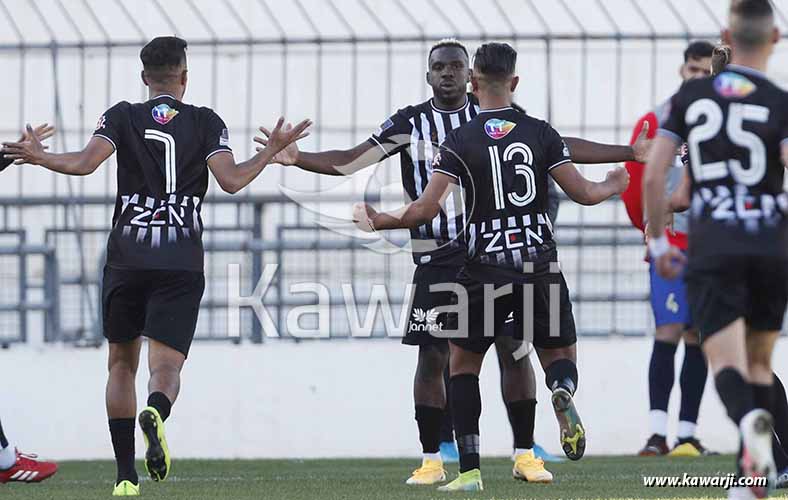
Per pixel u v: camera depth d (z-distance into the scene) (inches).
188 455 1434.5
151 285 847.7
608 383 1437.0
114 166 1510.8
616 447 1433.3
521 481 995.9
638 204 1262.3
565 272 1466.5
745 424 619.2
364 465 1285.7
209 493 901.2
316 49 1503.4
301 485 988.6
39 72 1519.4
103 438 1433.3
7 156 838.5
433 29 1498.5
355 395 1439.5
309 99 1504.7
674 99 679.7
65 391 1435.8
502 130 876.0
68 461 1375.5
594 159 1008.9
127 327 862.5
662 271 682.8
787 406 901.2
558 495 863.7
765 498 658.8
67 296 1465.3
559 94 1489.9
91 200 1470.2
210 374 1441.9
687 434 1353.3
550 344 892.6
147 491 920.3
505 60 880.9
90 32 1517.0
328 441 1437.0
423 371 1018.7
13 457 1001.5
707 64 1251.8
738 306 656.4
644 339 1444.4
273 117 1508.4
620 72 1485.0
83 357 1437.0
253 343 1457.9
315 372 1441.9
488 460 1331.2
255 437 1435.8
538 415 1411.2
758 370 694.5
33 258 1471.5
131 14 1520.7
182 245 848.9
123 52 1510.8
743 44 677.3
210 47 1510.8
